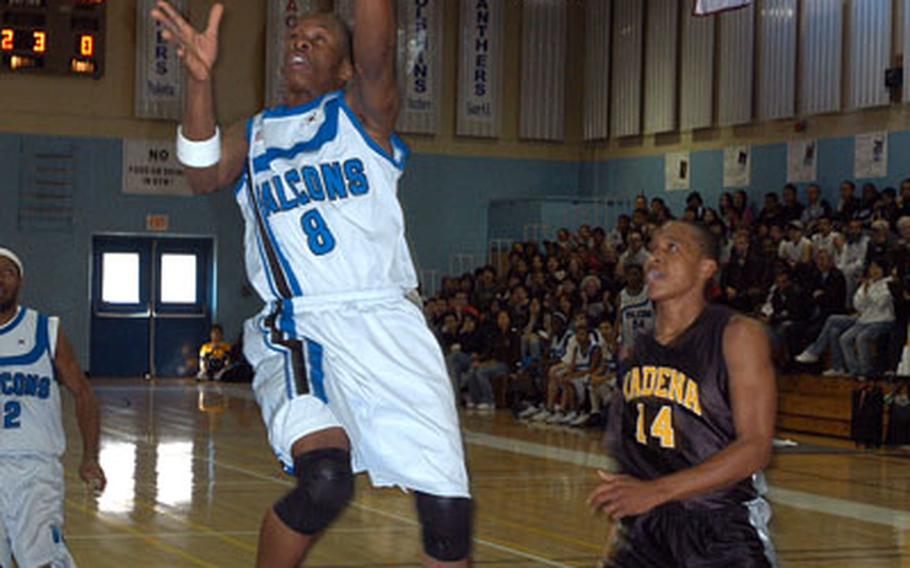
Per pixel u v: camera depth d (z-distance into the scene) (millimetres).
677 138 24688
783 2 22047
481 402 20828
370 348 3896
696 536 4062
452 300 22203
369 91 3838
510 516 9656
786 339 17266
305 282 3955
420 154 26703
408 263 4043
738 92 23016
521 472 12531
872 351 16156
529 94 27094
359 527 8984
